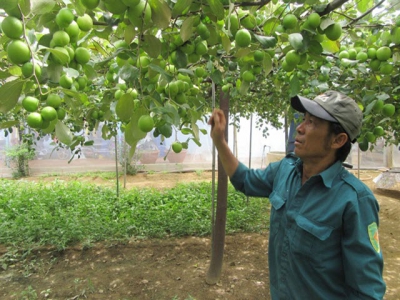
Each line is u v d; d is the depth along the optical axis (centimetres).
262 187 191
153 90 140
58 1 104
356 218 130
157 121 136
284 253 152
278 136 1277
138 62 125
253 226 532
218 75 175
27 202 631
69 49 112
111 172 1134
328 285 139
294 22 138
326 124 141
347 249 131
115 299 343
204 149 1261
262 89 452
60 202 643
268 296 348
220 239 371
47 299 340
